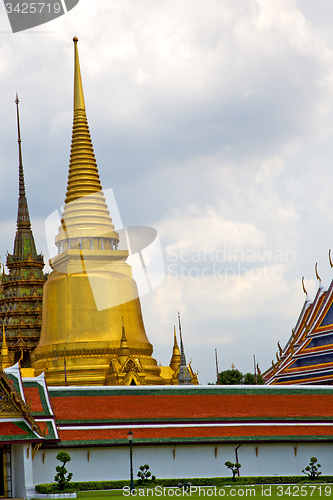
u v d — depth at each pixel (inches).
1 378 2059.5
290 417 2422.5
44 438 2065.7
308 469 2277.3
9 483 2082.9
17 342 3878.0
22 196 4264.3
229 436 2301.9
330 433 2394.2
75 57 3481.8
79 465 2178.9
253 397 2518.5
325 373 3107.8
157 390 2459.4
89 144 3378.4
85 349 3024.1
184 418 2337.6
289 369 3292.3
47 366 3073.3
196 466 2272.4
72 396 2365.9
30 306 4020.7
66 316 3093.0
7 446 2101.4
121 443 2203.5
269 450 2338.8
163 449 2261.3
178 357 3545.8
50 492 1968.5
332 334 3193.9
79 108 3435.0
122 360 2940.5
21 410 2062.0
